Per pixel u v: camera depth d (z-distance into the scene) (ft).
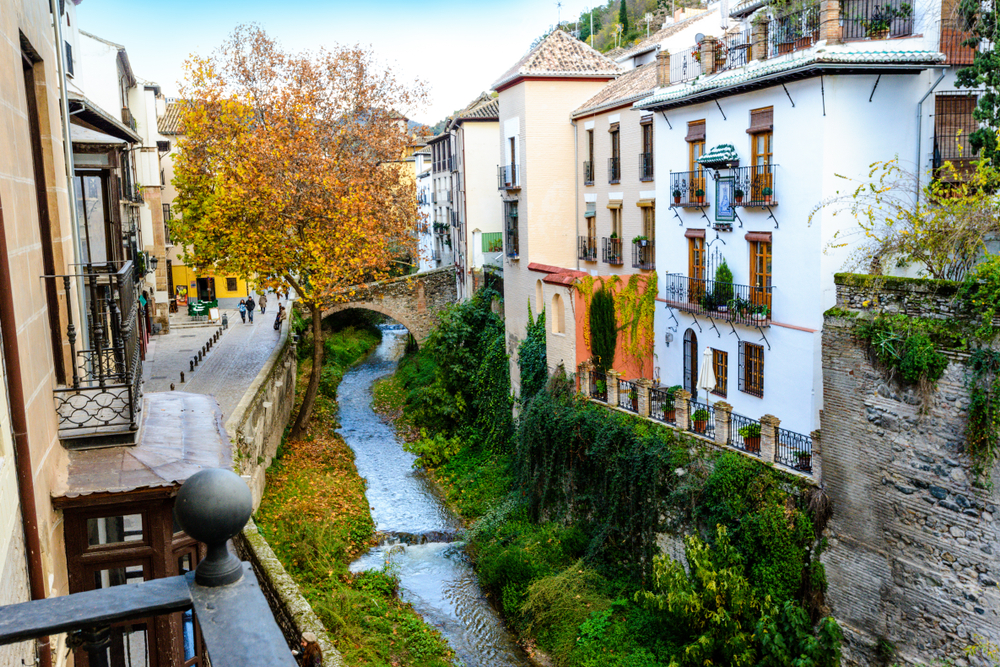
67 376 33.55
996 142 49.44
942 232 49.65
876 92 58.80
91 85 121.70
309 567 71.15
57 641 23.98
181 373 102.12
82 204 76.84
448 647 63.77
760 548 55.06
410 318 164.04
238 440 72.33
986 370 43.06
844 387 51.08
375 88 113.91
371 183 108.27
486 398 112.88
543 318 99.40
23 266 25.59
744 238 68.85
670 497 63.98
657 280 84.38
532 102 103.09
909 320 47.14
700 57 74.33
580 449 77.51
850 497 51.16
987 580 43.75
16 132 26.25
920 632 47.39
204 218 104.73
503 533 82.17
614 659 58.49
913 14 60.70
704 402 76.28
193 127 106.93
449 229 195.00
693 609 53.78
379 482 100.48
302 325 162.09
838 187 59.11
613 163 94.99
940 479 45.73
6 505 19.99
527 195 104.06
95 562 29.07
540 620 65.10
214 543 7.55
